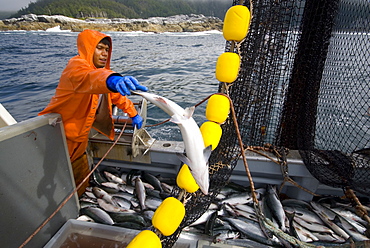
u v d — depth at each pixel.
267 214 2.99
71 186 2.73
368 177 2.74
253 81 2.42
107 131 3.25
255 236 2.68
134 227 2.87
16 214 1.97
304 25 2.96
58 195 2.50
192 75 15.45
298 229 2.87
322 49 2.92
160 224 1.49
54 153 2.38
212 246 2.38
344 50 3.21
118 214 3.02
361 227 2.89
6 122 2.69
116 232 2.41
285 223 2.92
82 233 2.44
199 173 1.54
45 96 10.51
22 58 21.53
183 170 1.65
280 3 2.24
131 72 16.39
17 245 2.00
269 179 3.33
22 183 2.01
